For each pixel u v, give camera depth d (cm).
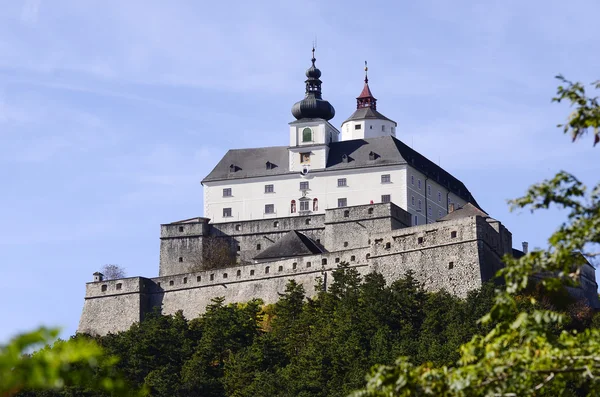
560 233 3834
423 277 15638
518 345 3900
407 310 14488
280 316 15588
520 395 3688
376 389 3822
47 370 2530
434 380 3775
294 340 14850
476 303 14150
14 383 2502
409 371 3809
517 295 12612
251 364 14250
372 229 17938
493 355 3788
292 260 17038
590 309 14188
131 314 17925
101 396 11262
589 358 3706
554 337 3897
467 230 15412
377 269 16212
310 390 13038
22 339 2505
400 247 16050
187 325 16350
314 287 16612
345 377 12962
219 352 15162
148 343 15262
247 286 17312
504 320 3962
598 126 3762
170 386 14050
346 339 13975
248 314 15788
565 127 3825
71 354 2580
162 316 16812
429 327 13988
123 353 15262
